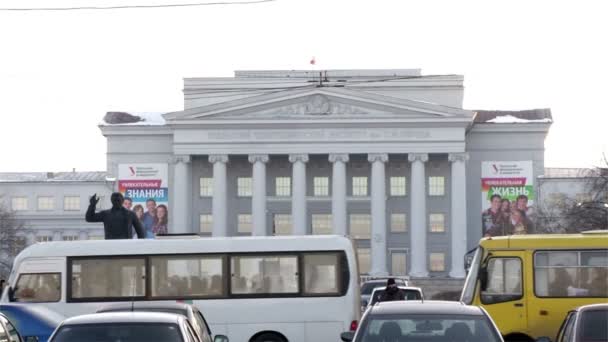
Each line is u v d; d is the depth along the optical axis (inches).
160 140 5123.0
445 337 648.4
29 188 5305.1
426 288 4817.9
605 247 1369.3
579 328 820.0
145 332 673.6
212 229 5044.3
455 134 4874.5
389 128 4891.7
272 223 5113.2
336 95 4879.4
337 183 4911.4
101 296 1485.0
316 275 1478.8
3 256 4884.4
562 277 1374.3
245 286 1480.1
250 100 4879.4
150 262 1487.5
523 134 5078.7
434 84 5137.8
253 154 4923.7
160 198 4992.6
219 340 878.4
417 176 4891.7
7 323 901.8
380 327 657.6
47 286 1489.9
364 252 5088.6
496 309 1381.6
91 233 5275.6
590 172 4018.2
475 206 5083.7
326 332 1466.5
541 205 4854.8
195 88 5167.3
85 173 5679.1
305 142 4921.3
